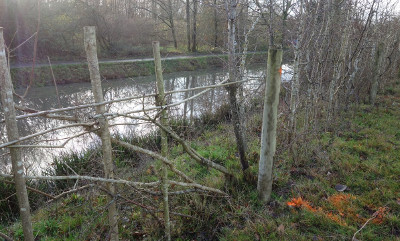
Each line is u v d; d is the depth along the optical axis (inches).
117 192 94.7
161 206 120.8
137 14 1014.4
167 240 105.5
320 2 176.7
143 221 118.3
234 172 143.0
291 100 163.6
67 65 624.1
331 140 189.0
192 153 112.4
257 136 206.5
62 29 698.8
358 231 102.0
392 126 219.9
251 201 124.7
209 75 777.6
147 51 919.7
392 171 146.6
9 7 588.1
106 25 820.0
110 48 853.8
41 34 661.9
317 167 155.2
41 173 183.5
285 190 135.6
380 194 127.3
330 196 128.1
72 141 221.6
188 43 1004.6
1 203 150.3
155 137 216.2
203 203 117.3
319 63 184.2
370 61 305.4
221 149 194.7
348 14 211.6
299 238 102.9
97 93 78.7
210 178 146.0
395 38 386.9
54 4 686.5
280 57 107.9
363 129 213.2
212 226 113.3
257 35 222.1
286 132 170.7
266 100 113.6
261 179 123.5
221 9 188.9
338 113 252.1
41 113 70.3
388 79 396.5
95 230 113.3
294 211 118.1
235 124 134.8
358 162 158.2
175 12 951.0
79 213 126.6
